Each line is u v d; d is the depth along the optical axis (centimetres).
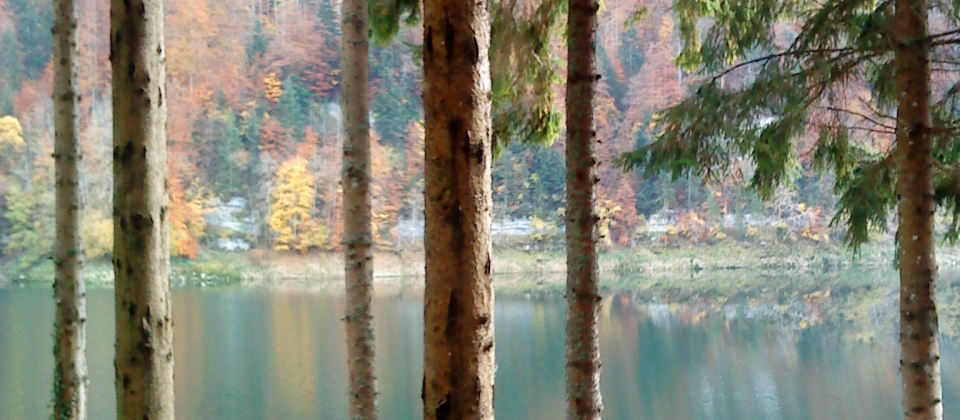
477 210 194
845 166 472
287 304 2373
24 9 4103
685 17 500
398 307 2242
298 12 4747
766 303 2281
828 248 3278
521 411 1170
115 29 242
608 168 3634
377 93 4131
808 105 445
